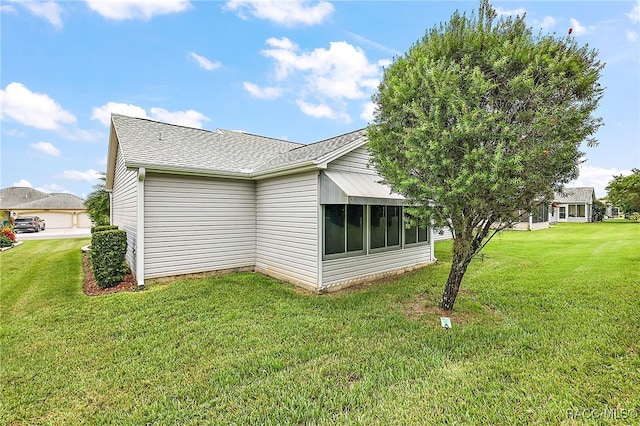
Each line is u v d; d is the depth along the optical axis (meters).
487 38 7.96
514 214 8.20
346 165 12.89
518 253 19.91
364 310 9.67
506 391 5.34
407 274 14.89
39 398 5.45
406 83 8.28
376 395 5.31
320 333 7.93
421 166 7.79
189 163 13.68
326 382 5.73
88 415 4.99
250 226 15.60
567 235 31.73
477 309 9.60
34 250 24.00
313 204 12.20
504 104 7.71
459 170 7.61
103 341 7.60
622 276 12.92
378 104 9.53
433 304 10.19
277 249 14.16
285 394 5.38
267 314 9.31
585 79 7.46
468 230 8.71
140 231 12.23
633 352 6.61
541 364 6.21
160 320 8.86
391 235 14.88
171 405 5.16
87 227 66.75
